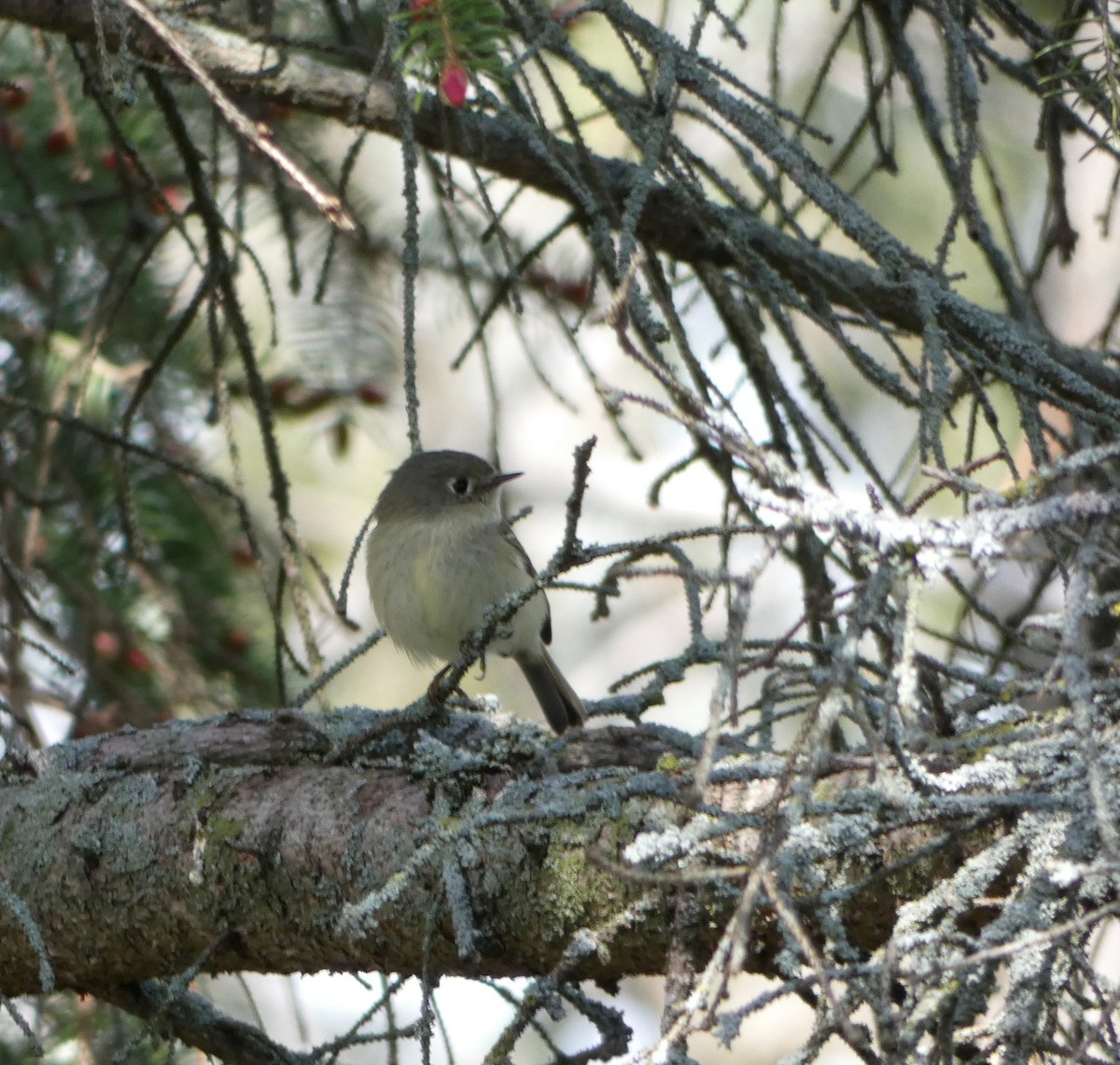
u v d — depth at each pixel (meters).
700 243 8.88
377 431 11.50
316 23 10.27
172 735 7.52
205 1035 7.64
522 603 6.32
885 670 5.30
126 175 9.92
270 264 12.59
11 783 7.55
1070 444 8.09
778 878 4.49
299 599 8.23
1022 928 4.34
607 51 13.26
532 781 6.27
